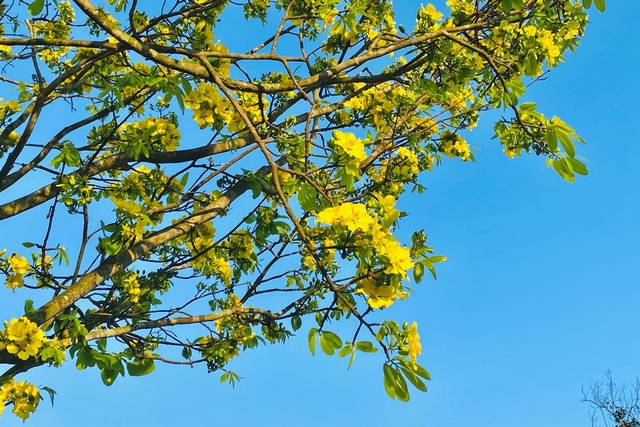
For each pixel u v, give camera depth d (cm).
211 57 276
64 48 427
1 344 252
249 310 404
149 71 334
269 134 293
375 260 188
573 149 288
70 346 278
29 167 317
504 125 336
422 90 342
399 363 191
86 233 323
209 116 293
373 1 393
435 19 333
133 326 339
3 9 380
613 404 1119
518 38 335
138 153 320
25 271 342
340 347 198
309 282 423
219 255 411
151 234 320
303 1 306
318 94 358
